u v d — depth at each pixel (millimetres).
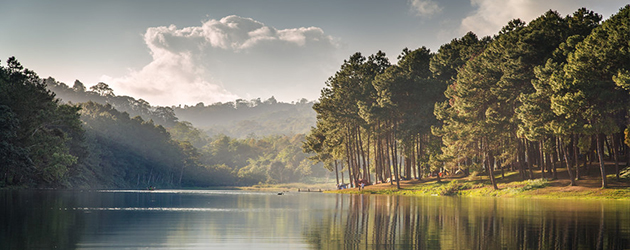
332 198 63250
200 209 37125
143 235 20312
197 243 18391
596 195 53969
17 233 20062
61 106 88438
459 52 87812
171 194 78688
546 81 57344
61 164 84250
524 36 64562
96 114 162000
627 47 50656
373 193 88188
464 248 17406
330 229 23094
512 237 20125
